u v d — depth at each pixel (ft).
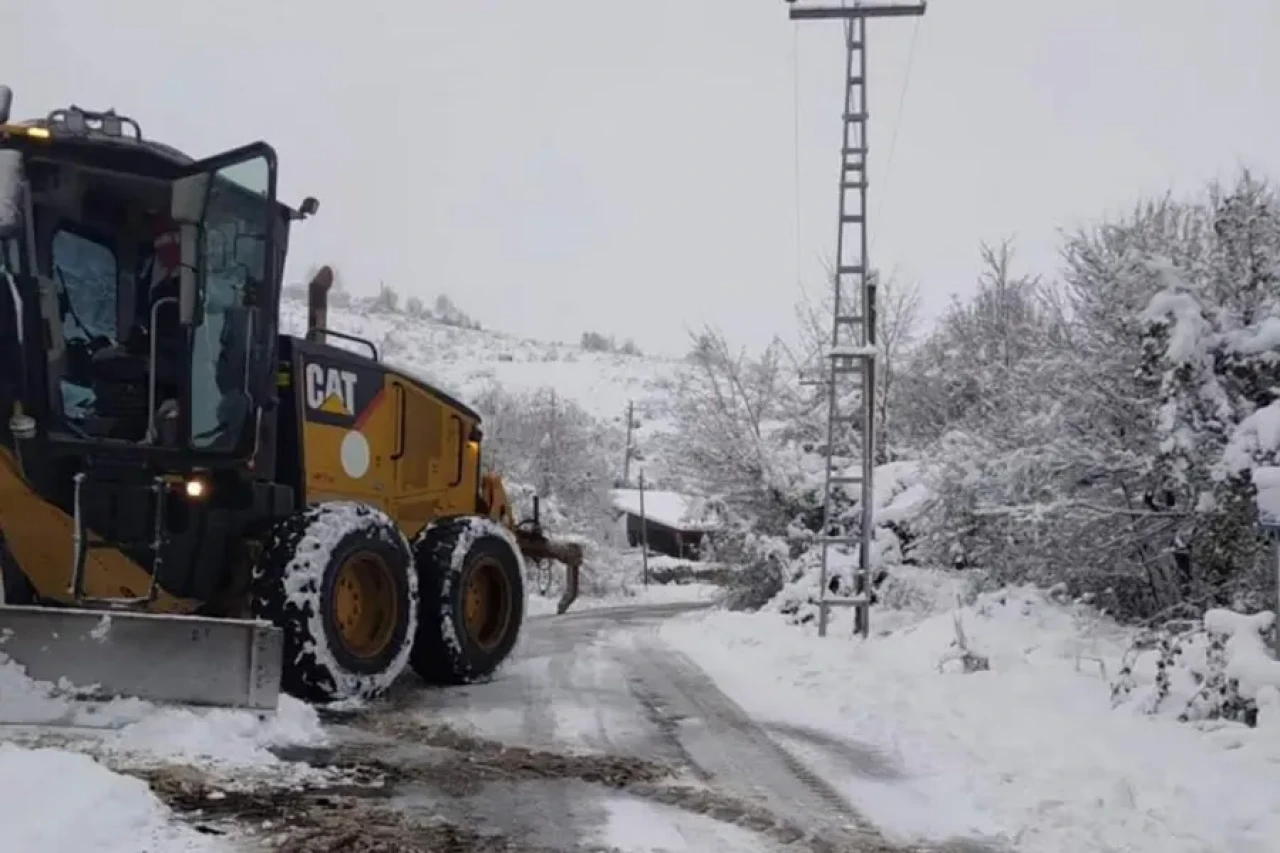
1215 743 20.94
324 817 15.76
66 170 22.20
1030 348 47.37
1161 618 36.22
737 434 67.62
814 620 47.57
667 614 71.26
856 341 64.49
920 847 16.19
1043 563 40.65
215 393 23.08
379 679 24.35
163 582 22.81
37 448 21.25
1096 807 17.83
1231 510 32.45
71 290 22.71
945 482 45.75
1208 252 37.32
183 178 22.18
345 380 28.19
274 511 24.82
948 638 34.53
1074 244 43.42
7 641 19.21
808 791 19.01
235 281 23.31
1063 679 27.58
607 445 156.56
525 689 28.84
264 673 20.02
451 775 18.81
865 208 40.88
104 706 19.06
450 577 28.68
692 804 17.87
